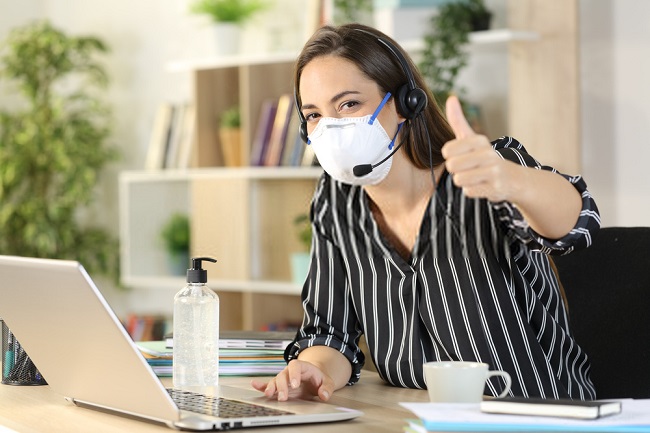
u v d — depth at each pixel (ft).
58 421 4.65
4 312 5.02
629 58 11.38
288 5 15.35
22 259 4.54
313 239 6.28
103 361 4.48
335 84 5.51
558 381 5.64
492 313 5.59
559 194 4.77
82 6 18.99
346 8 12.96
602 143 11.62
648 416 3.91
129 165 18.20
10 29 19.30
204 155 15.38
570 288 6.49
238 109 15.16
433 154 5.75
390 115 5.59
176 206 16.94
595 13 11.60
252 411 4.55
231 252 14.92
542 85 11.58
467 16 11.80
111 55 18.43
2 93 19.06
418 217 5.85
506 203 5.06
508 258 5.55
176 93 17.22
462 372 4.38
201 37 16.69
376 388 5.82
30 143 17.52
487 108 12.60
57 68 17.71
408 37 12.07
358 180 5.59
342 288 6.14
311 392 5.25
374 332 5.94
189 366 5.39
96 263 18.29
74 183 17.40
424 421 3.85
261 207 14.84
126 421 4.59
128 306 18.38
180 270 16.26
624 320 6.25
